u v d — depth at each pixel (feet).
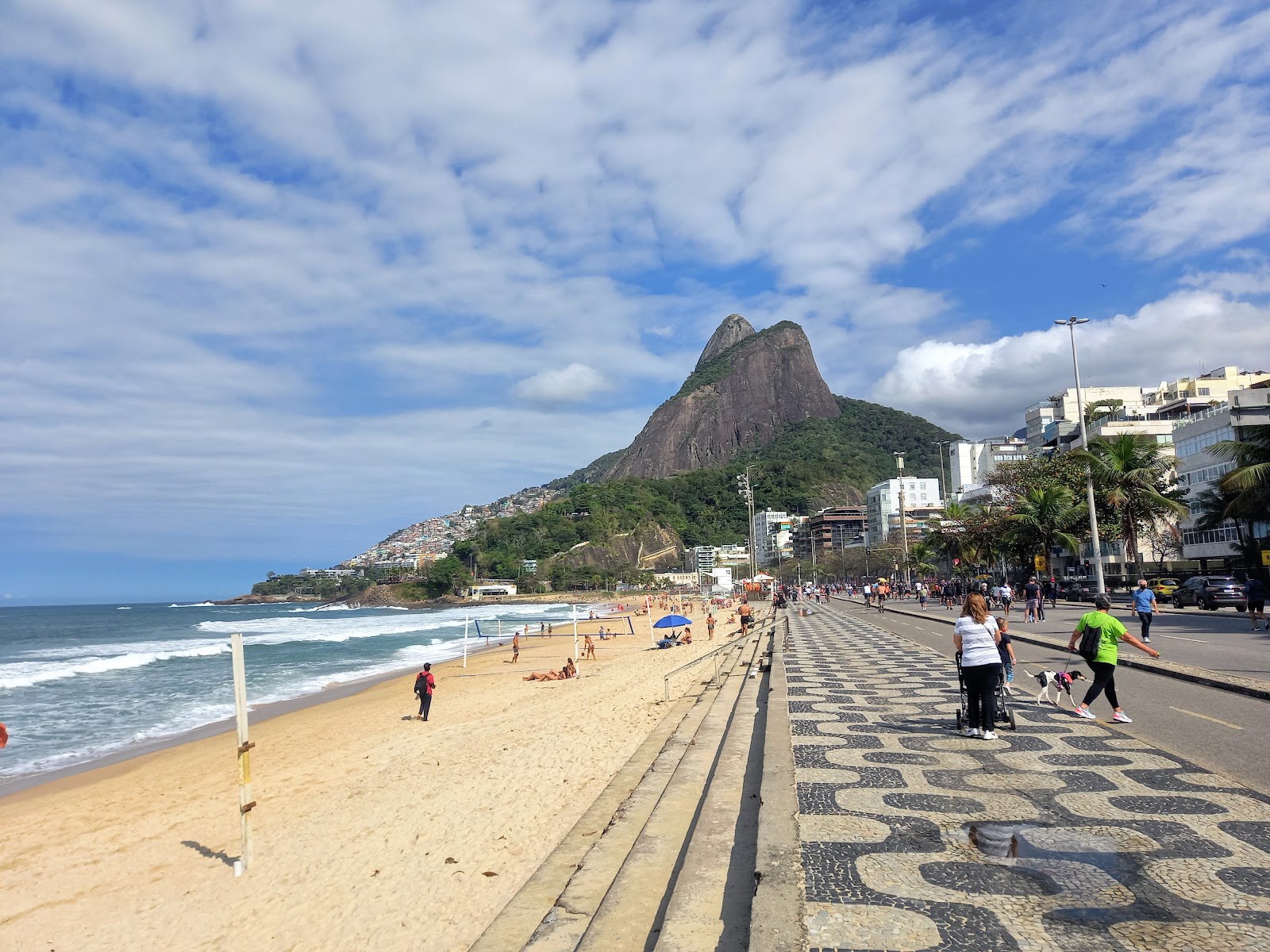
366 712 77.82
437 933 21.95
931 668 51.96
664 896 17.19
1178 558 188.75
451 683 101.76
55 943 25.71
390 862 28.32
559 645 171.42
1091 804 19.83
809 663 57.67
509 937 17.94
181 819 40.73
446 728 60.34
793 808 19.83
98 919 27.25
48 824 42.86
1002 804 20.01
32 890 31.35
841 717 33.45
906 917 13.37
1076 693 39.09
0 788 54.49
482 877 25.70
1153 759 24.56
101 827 40.98
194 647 194.49
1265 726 29.63
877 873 15.46
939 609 152.05
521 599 638.94
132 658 154.51
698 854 17.95
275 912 25.44
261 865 30.35
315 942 22.68
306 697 96.73
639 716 51.29
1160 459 174.70
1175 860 15.79
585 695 71.97
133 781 52.70
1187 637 70.38
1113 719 31.45
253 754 58.39
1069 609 129.39
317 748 58.18
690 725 40.88
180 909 26.99
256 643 207.41
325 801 39.65
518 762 41.96
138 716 84.99
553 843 27.99
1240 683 37.96
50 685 112.68
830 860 16.24
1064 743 27.43
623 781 32.32
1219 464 163.94
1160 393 300.81
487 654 154.81
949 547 250.37
